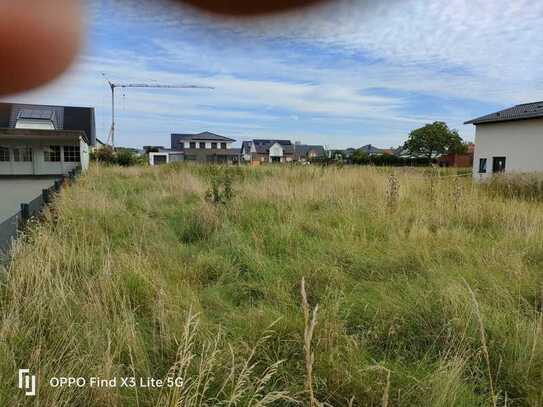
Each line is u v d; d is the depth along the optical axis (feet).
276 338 7.89
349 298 10.21
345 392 6.53
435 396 6.18
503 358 7.45
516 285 10.52
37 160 76.79
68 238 14.55
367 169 44.57
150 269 11.14
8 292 9.07
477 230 18.43
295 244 15.42
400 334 8.64
